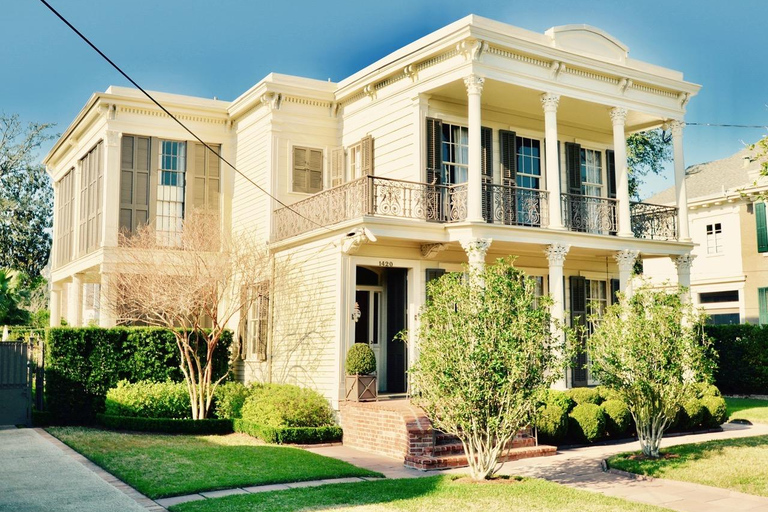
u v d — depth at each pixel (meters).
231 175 21.55
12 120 42.28
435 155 17.36
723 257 29.97
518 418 10.52
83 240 21.97
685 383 12.82
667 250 19.42
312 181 19.81
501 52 16.56
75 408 16.94
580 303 20.44
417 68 17.33
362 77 18.75
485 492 9.72
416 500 9.22
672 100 20.00
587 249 18.14
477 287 10.82
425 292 17.02
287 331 17.80
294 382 17.30
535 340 10.54
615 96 18.72
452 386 10.43
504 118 19.34
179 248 17.52
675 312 12.70
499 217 17.75
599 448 14.45
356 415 14.51
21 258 42.34
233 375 19.55
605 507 8.96
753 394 23.45
